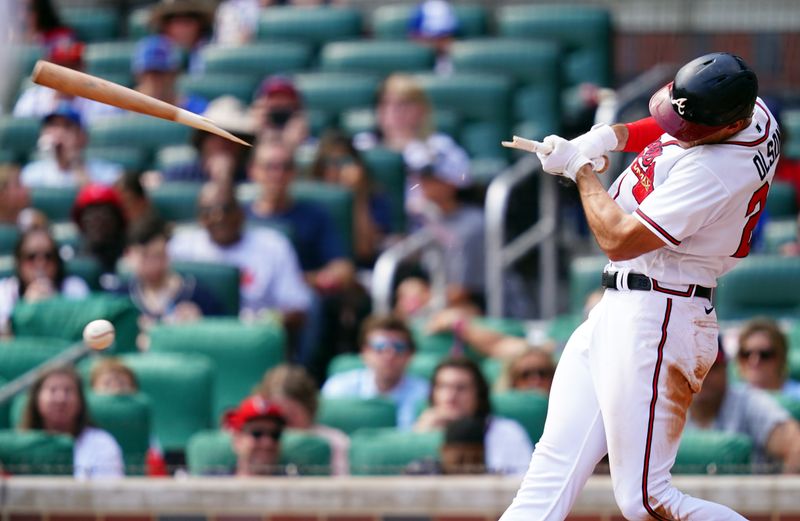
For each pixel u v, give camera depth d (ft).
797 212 111.45
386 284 96.78
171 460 79.10
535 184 105.50
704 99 44.39
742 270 94.22
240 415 71.15
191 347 85.92
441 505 64.85
